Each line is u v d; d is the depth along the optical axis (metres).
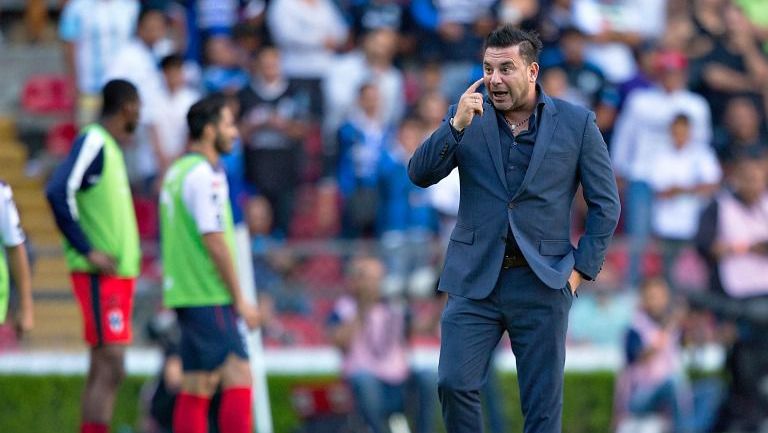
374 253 45.16
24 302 32.06
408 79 53.81
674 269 46.81
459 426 25.53
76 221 32.41
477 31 53.97
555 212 25.23
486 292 25.11
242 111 50.28
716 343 46.62
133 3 52.06
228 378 32.78
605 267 46.72
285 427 44.84
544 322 25.28
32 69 59.31
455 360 25.31
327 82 52.38
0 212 31.08
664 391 45.44
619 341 46.69
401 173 49.06
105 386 33.00
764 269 47.00
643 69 53.59
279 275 45.00
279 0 52.62
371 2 54.41
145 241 47.81
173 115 48.56
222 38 52.06
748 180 47.19
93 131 32.97
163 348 40.38
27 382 44.59
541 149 25.03
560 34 53.00
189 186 32.59
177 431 32.69
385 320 43.50
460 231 25.56
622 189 51.38
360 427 42.88
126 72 48.47
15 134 55.47
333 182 50.50
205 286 32.66
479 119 25.36
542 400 25.50
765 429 46.00
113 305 33.03
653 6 56.62
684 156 50.84
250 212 47.12
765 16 61.16
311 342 45.06
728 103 55.12
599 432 46.50
